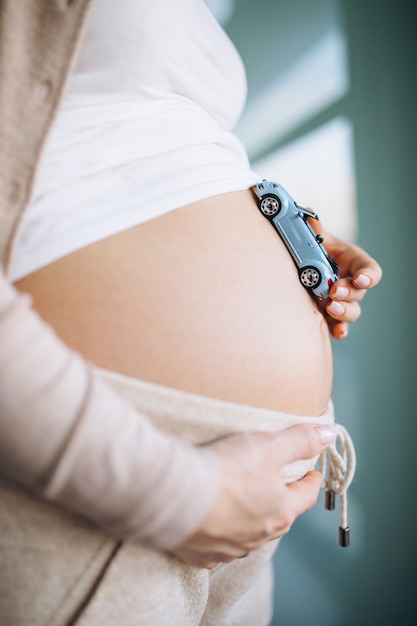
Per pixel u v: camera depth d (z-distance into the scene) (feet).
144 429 1.05
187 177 1.62
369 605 4.01
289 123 4.66
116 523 1.04
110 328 1.35
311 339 1.83
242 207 1.82
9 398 0.92
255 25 4.75
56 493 0.98
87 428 0.95
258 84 4.83
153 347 1.39
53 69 1.32
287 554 4.36
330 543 4.16
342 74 4.16
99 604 1.28
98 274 1.37
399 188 3.82
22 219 1.26
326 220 4.45
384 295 3.95
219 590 1.93
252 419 1.38
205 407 1.31
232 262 1.62
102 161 1.50
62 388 0.95
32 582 1.25
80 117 1.53
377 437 4.03
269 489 1.20
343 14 4.09
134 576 1.30
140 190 1.53
